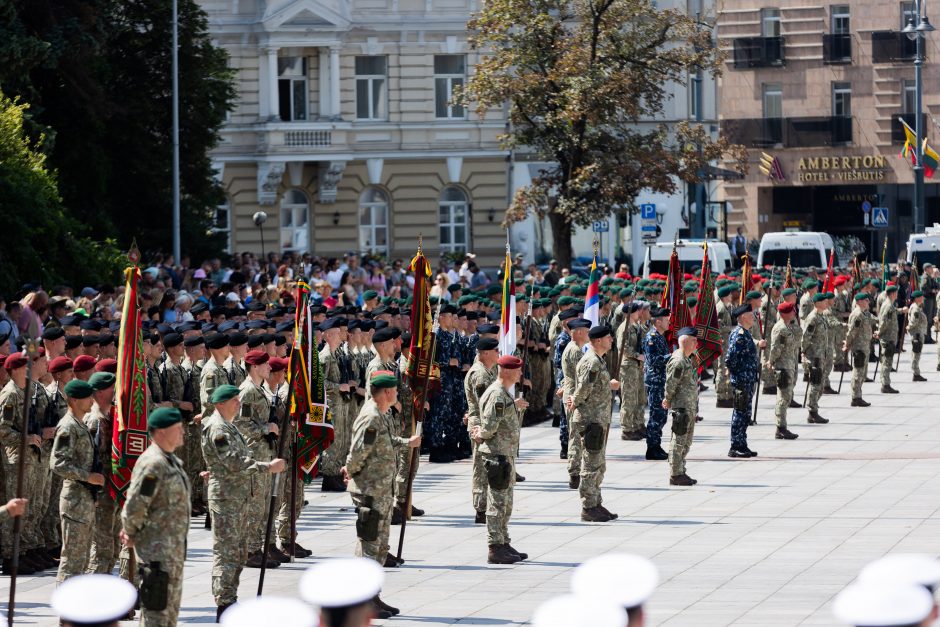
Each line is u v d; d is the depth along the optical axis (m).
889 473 57.38
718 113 176.00
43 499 43.59
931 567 14.68
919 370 95.25
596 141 111.38
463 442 65.62
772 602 37.69
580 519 50.12
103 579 18.52
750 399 62.25
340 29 144.00
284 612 14.78
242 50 143.50
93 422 39.00
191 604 39.50
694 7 169.00
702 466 60.41
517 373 43.62
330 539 47.97
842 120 173.88
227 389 38.00
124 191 120.50
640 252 163.88
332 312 63.78
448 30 148.12
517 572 42.47
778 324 67.44
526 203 113.69
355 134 147.12
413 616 37.44
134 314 37.38
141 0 118.50
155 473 31.83
